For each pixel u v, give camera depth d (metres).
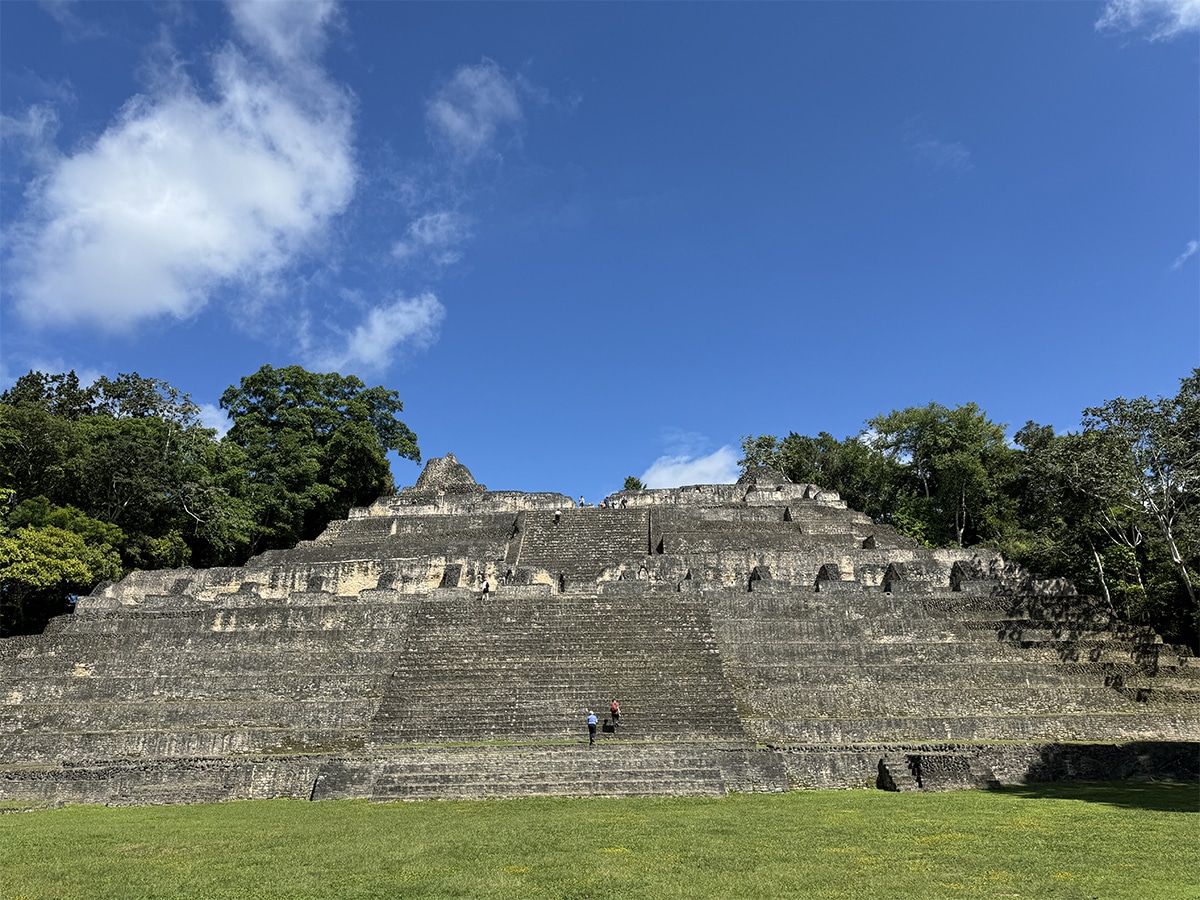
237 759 22.36
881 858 12.72
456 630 29.95
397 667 27.73
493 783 20.22
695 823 15.91
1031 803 17.75
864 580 36.06
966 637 29.47
